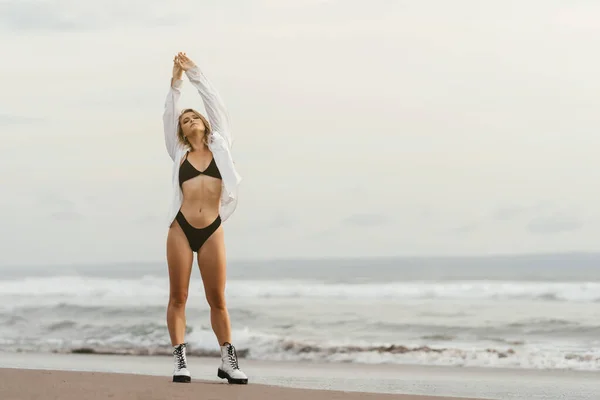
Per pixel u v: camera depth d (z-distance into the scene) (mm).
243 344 12062
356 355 11500
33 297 20156
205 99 7246
